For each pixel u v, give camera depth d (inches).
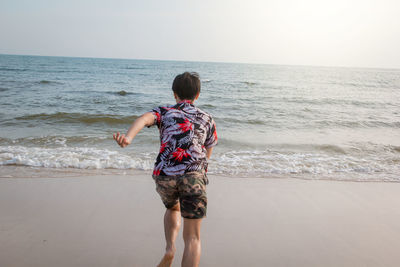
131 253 88.2
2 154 184.2
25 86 729.6
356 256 90.7
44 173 155.9
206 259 86.6
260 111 458.9
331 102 616.4
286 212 120.2
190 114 70.5
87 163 172.7
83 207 117.6
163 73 1815.9
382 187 153.2
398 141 282.2
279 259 88.1
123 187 140.3
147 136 259.0
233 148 231.0
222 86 987.3
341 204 130.2
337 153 227.1
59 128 292.8
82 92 655.1
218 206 123.4
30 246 89.6
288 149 232.7
